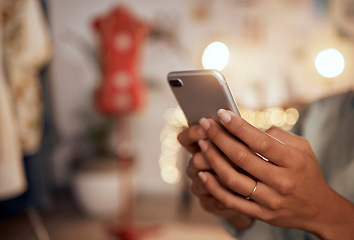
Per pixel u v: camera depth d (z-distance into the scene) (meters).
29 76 1.42
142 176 3.25
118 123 2.81
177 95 0.60
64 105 3.25
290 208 0.46
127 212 2.69
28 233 1.31
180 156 3.15
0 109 1.11
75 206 2.92
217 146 0.49
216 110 0.56
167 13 3.06
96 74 3.20
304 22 2.97
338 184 0.58
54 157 3.29
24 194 1.52
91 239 2.31
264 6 2.99
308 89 3.01
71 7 3.15
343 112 0.61
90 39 3.17
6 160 1.12
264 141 0.43
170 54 3.10
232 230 0.75
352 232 0.47
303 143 0.47
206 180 0.53
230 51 3.04
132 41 2.42
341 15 2.93
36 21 1.42
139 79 2.52
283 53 3.01
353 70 2.95
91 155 3.27
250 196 0.47
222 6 3.02
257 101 3.01
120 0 3.10
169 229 2.53
